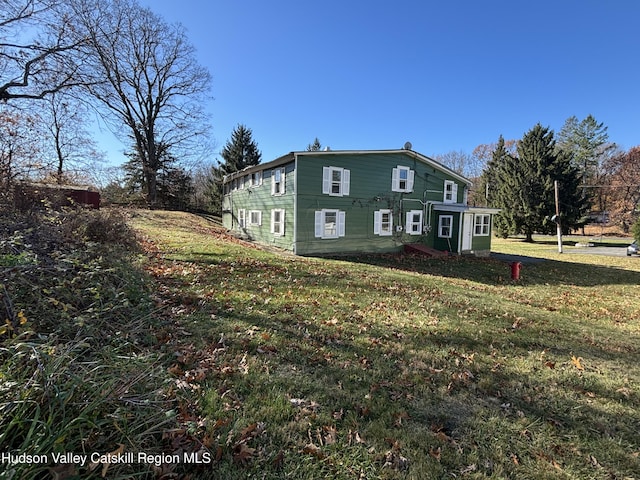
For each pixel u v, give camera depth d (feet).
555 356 14.44
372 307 20.13
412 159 62.44
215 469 6.59
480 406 9.95
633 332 20.52
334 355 12.71
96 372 7.66
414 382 11.07
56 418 6.20
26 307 10.52
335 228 54.03
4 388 5.81
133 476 5.96
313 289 23.57
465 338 15.79
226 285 21.70
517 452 8.01
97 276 15.17
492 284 37.70
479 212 63.46
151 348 11.52
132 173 102.01
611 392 11.37
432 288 28.09
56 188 28.37
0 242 12.91
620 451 8.24
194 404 8.63
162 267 24.76
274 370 11.09
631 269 53.62
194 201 123.34
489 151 173.06
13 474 4.85
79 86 37.04
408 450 7.74
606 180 146.92
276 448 7.44
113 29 46.11
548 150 98.48
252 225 67.56
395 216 60.64
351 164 55.06
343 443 7.82
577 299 31.53
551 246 91.45
